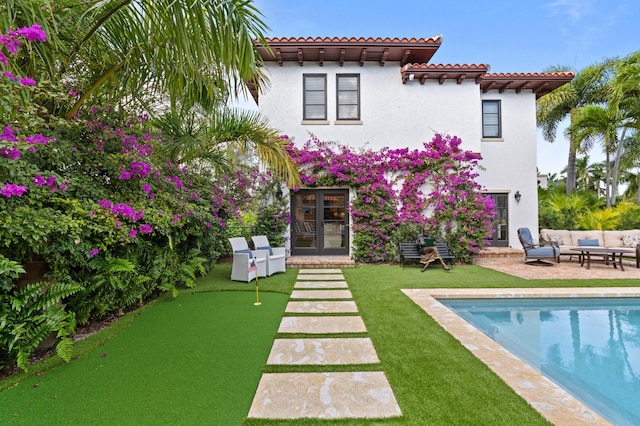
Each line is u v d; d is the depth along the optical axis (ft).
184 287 21.70
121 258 15.11
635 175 75.66
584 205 44.39
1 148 9.56
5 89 9.39
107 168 14.93
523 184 38.86
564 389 9.85
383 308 16.87
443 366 10.43
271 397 8.69
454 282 23.30
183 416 7.87
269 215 32.60
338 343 12.36
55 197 12.11
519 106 38.88
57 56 13.21
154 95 18.15
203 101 18.93
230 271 28.04
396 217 33.30
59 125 13.34
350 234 33.83
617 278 24.54
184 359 11.02
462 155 33.60
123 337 12.99
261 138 23.93
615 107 37.50
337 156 33.42
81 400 8.56
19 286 11.55
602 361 12.55
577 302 19.81
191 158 23.06
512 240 38.83
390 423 7.57
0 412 8.03
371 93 34.42
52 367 10.37
